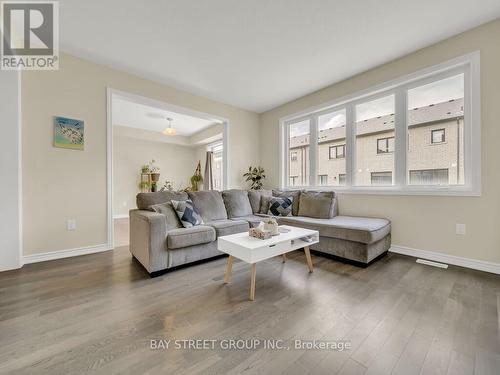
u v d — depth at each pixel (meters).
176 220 2.68
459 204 2.45
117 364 1.13
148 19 2.20
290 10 2.09
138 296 1.81
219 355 1.19
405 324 1.45
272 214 3.66
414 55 2.74
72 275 2.23
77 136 2.83
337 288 1.96
